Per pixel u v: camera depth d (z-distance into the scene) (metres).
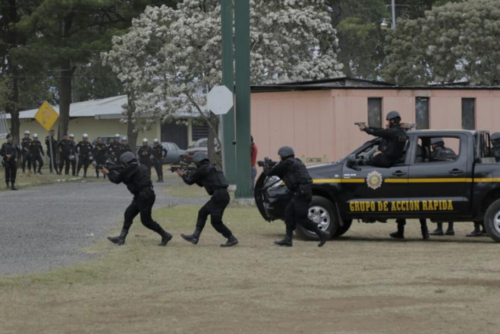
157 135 109.88
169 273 22.12
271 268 23.08
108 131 116.44
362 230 33.34
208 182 27.44
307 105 45.38
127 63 72.25
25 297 18.75
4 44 96.06
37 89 120.94
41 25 90.50
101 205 42.31
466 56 86.31
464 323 16.38
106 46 86.75
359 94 44.78
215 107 40.19
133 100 75.06
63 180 68.62
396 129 28.64
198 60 69.25
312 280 21.11
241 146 41.25
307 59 71.94
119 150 74.12
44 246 26.88
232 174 42.72
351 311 17.44
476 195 28.09
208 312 17.36
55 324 16.33
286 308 17.75
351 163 29.05
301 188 27.31
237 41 41.47
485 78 86.44
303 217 27.48
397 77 92.81
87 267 22.56
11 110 99.50
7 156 56.78
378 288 19.94
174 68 70.06
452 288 19.91
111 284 20.47
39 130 121.75
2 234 30.02
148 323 16.39
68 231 30.92
